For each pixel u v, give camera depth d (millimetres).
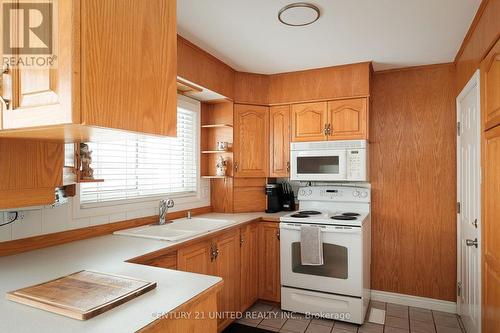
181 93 2838
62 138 1175
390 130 3107
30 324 842
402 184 3059
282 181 3527
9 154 1183
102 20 848
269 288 2982
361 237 2568
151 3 1025
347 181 3184
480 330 2002
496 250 1673
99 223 2094
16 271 1322
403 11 1995
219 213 3227
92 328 823
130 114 937
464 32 2291
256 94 3252
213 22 2141
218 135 3246
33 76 823
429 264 2959
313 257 2641
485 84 1849
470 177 2309
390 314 2805
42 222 1741
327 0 1866
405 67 3037
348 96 2959
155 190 2666
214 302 1207
